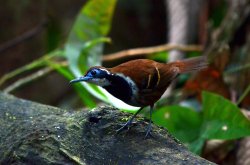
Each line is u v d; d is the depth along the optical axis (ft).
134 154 22.39
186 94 39.09
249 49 38.99
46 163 21.90
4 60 51.78
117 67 23.54
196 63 25.85
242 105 37.42
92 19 38.42
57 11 54.85
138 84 23.20
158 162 21.94
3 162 22.66
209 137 30.71
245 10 40.14
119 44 58.59
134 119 24.30
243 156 33.63
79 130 23.31
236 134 29.71
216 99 30.04
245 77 37.78
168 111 32.32
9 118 24.99
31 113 25.39
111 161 22.17
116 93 23.61
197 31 44.24
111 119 24.00
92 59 37.73
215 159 33.99
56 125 23.58
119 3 58.90
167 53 43.62
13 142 23.20
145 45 59.77
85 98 34.17
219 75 35.45
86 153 22.36
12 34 52.39
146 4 59.41
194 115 31.96
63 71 36.76
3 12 52.11
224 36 40.52
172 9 45.06
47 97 53.01
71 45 38.17
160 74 23.81
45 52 49.52
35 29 48.01
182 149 22.76
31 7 52.85
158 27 59.93
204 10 43.60
